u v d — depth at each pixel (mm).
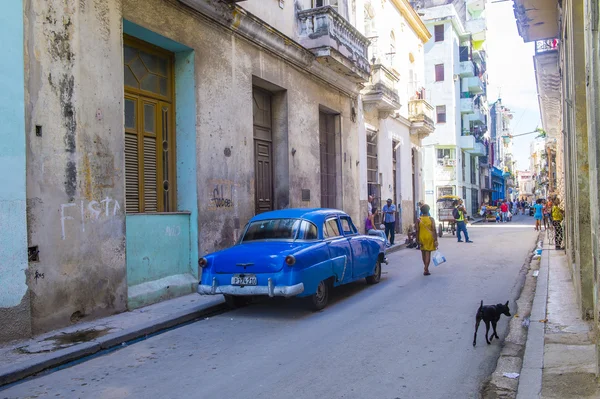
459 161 43812
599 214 4375
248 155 11578
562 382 4539
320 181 15609
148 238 8867
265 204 13328
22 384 5109
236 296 8594
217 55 10586
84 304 7320
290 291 7320
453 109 41906
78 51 7352
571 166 9023
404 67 24812
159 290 8867
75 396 4742
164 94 9844
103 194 7734
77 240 7242
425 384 4844
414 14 25375
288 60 13508
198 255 9883
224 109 10781
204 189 10086
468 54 46812
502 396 4566
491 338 6246
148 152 9375
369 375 5109
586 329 6301
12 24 6363
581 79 7008
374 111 20672
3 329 6133
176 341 6617
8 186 6254
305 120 14625
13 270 6277
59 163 6992
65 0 7145
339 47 14859
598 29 4488
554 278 10266
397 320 7457
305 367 5395
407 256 15953
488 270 12398
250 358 5766
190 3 9594
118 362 5777
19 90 6406
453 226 24969
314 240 8492
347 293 9773
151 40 9273
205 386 4895
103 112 7781
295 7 14250
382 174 21406
